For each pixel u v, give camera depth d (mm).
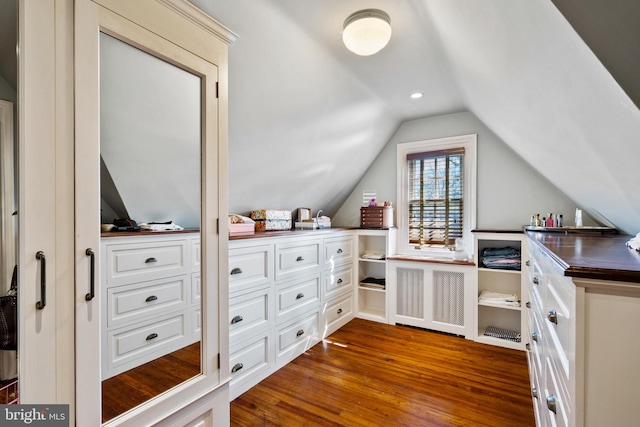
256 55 1674
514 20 775
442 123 3193
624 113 701
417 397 1905
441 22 1371
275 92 1951
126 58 1041
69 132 842
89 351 882
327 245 2902
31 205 781
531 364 1875
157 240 1271
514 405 1816
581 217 2311
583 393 692
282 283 2332
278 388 2016
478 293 2912
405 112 3074
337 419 1703
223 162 1299
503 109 1645
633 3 521
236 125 1957
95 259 891
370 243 3652
